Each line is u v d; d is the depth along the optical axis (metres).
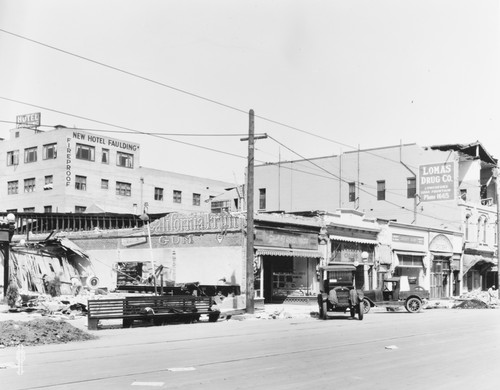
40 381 9.70
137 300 21.83
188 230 34.34
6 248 30.75
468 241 53.34
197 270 33.56
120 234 38.00
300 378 10.19
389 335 18.20
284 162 61.69
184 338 17.16
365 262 41.28
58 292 33.66
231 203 61.66
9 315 23.95
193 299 23.91
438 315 29.86
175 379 9.96
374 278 42.44
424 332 19.36
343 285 26.67
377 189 55.91
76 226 46.44
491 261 56.81
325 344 15.53
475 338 17.33
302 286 36.50
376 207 55.75
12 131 77.56
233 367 11.34
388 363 12.09
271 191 62.09
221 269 32.53
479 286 57.81
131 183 79.00
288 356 13.02
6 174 76.62
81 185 72.00
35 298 28.41
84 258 39.50
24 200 73.81
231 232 32.34
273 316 27.23
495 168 60.78
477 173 55.91
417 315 29.92
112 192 76.06
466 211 52.81
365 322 24.42
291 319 26.52
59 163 70.38
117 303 21.20
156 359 12.44
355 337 17.50
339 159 58.47
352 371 11.01
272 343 15.75
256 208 62.78
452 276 51.47
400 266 45.59
